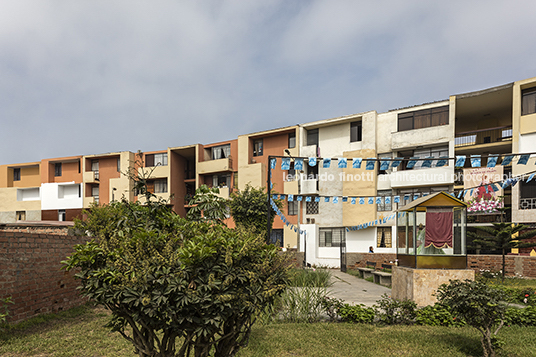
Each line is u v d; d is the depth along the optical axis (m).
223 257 3.53
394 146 25.27
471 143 25.28
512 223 19.03
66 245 9.44
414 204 10.50
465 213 10.22
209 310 3.27
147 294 3.12
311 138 29.95
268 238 11.91
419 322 8.34
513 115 21.81
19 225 13.20
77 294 9.72
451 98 23.80
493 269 19.33
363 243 25.75
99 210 13.61
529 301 10.64
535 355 5.90
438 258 10.12
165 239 4.07
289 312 8.80
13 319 7.43
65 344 6.46
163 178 35.91
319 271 16.14
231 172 33.09
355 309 8.60
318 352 6.10
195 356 3.66
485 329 5.82
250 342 6.58
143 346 3.59
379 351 6.17
